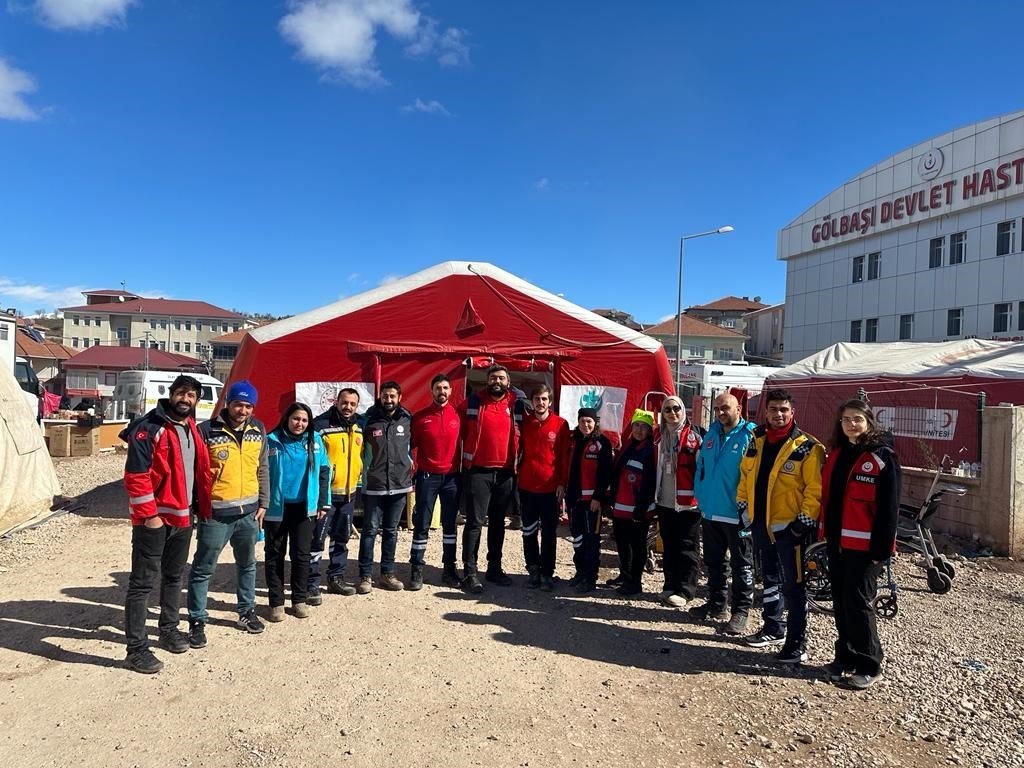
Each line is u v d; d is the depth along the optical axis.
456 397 9.18
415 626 5.25
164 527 4.45
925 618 5.56
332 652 4.71
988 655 4.80
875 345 16.45
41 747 3.44
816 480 4.56
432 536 8.48
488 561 6.39
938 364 13.25
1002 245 31.23
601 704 4.05
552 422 6.23
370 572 6.02
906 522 8.30
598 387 9.61
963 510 7.99
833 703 4.09
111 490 11.34
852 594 4.32
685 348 66.44
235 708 3.89
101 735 3.57
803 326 43.75
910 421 12.33
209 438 4.73
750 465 4.89
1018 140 30.12
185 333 84.94
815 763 3.44
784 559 4.67
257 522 4.98
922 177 34.69
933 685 4.32
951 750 3.56
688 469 5.81
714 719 3.88
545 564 6.29
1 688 4.04
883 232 37.59
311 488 5.30
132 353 61.16
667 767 3.40
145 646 4.37
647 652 4.86
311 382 8.77
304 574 5.37
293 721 3.77
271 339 8.66
